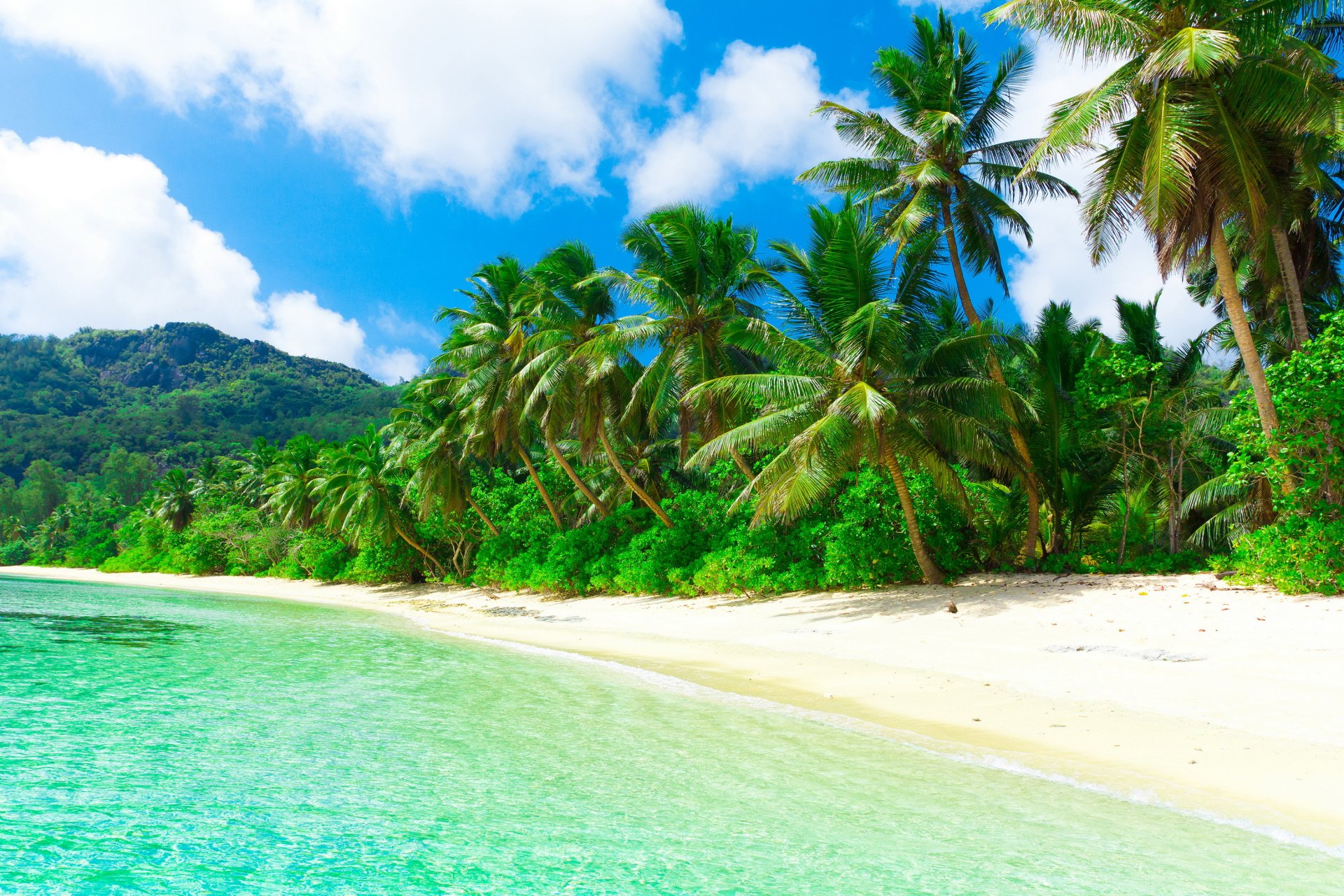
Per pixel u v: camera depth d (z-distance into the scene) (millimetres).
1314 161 18547
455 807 6434
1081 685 10656
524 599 31062
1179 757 7602
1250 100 16000
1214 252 17047
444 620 26469
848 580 20859
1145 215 15617
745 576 22797
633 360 29562
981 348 19141
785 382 19141
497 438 32188
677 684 12625
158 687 11969
